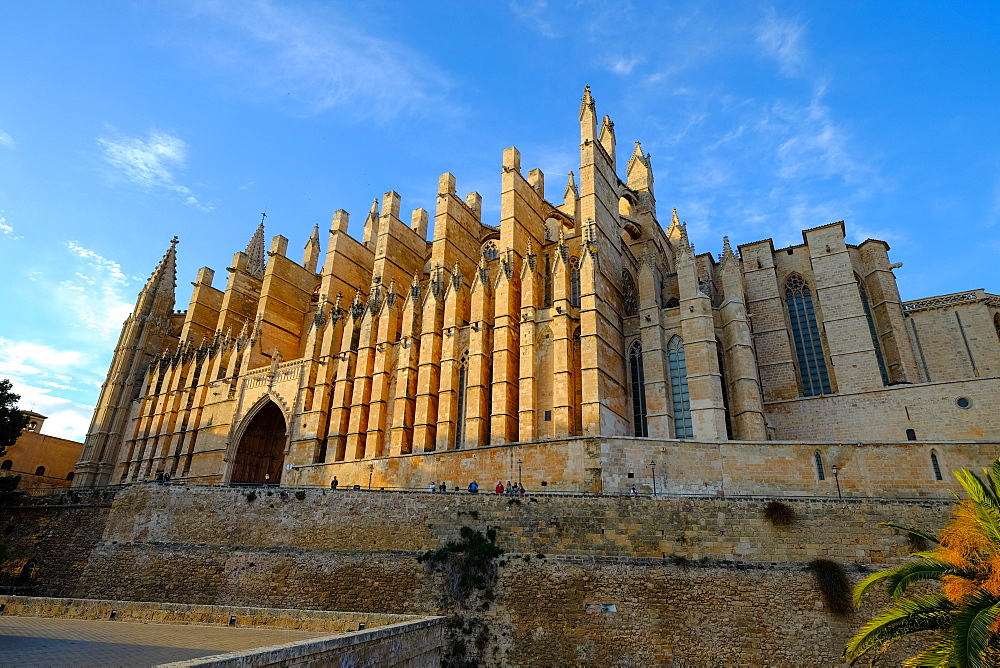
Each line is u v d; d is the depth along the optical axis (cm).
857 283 5050
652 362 4731
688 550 2941
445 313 5459
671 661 2697
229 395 6600
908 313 5266
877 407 4412
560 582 2947
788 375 4984
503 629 2897
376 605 3125
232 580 3438
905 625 2012
